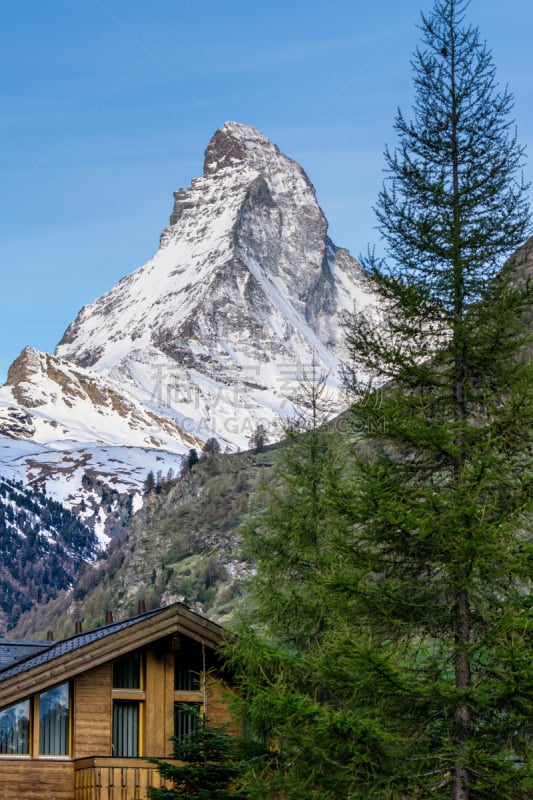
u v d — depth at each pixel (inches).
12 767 1333.7
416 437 1104.2
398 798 1019.3
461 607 1088.2
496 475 1057.5
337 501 1095.0
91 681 1385.3
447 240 1184.2
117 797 1316.4
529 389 1079.0
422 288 1158.3
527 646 1016.9
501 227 1171.9
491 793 1023.0
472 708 1022.4
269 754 1262.3
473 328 1133.1
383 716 1057.5
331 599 1133.7
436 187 1197.1
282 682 1229.7
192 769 1202.6
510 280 1157.1
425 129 1221.7
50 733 1362.0
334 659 1112.8
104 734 1370.6
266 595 1389.0
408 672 1056.2
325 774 1063.0
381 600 1085.1
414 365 1146.0
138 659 1416.1
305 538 1417.3
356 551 1104.2
